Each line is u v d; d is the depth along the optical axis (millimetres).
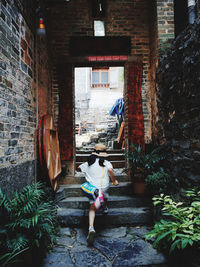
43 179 3412
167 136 3398
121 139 6660
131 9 4383
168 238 1999
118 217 3203
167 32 3779
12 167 2250
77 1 4352
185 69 2709
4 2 2158
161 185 3094
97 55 4227
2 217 1838
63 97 4199
